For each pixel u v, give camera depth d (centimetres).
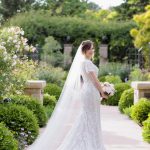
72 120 904
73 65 914
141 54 2794
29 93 1395
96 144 884
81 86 904
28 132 971
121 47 3184
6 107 1006
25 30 3120
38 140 916
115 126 1333
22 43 1188
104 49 3128
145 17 2628
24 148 912
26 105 1231
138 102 1377
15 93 1212
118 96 1942
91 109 888
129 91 1627
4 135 782
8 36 1145
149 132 1069
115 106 1916
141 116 1327
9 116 987
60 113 912
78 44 3184
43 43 3134
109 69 2539
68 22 3180
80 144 879
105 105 1956
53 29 3152
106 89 894
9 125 980
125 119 1486
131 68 2562
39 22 3142
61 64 2870
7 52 1140
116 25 3186
